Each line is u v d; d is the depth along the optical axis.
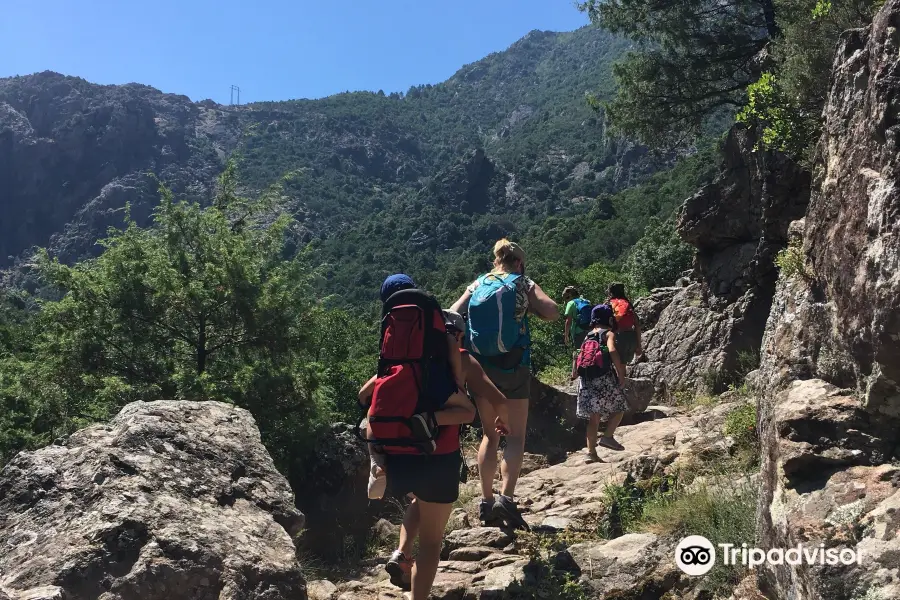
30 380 9.16
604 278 25.12
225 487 3.88
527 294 4.70
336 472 7.24
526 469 8.04
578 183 194.62
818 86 8.95
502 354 4.65
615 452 7.55
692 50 18.97
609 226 101.62
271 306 9.19
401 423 3.32
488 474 4.74
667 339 12.83
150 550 3.24
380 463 3.87
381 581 4.87
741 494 4.05
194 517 3.53
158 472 3.71
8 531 3.42
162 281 8.94
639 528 4.53
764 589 3.13
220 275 9.10
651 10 19.03
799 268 3.71
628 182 182.75
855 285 2.88
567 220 128.88
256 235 10.30
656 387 12.22
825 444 2.87
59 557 3.16
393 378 3.36
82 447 3.85
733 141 12.78
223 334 9.30
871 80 3.05
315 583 4.86
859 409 2.88
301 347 9.41
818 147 3.75
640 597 3.71
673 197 96.38
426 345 3.41
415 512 4.26
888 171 2.75
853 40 3.50
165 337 9.26
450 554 4.69
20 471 3.71
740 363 11.29
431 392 3.38
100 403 8.45
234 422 4.39
